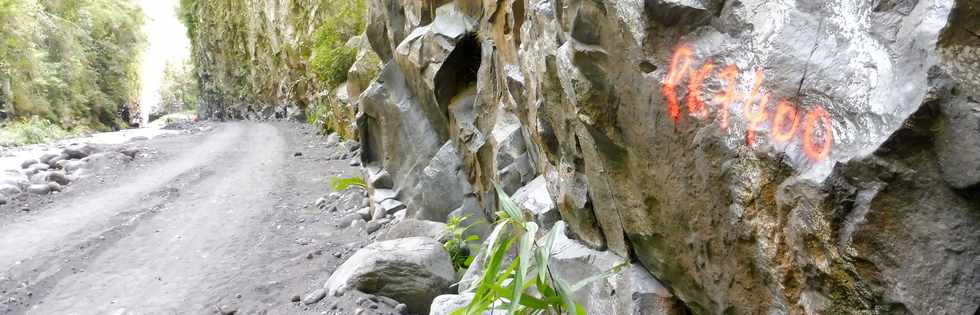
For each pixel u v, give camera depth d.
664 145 1.81
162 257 5.12
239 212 6.70
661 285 2.21
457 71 4.98
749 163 1.52
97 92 30.28
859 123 1.28
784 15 1.49
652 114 1.83
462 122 4.80
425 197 5.24
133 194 7.72
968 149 1.11
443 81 4.97
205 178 8.88
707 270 1.82
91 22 30.86
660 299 2.17
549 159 3.02
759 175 1.49
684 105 1.70
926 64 1.18
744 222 1.58
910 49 1.23
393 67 6.17
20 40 21.50
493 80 4.43
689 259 1.89
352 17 12.41
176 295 4.24
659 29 1.76
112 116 32.34
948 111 1.14
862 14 1.33
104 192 7.91
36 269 4.80
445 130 5.57
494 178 4.18
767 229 1.50
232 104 31.95
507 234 3.24
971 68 1.13
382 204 5.89
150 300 4.16
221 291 4.27
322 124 14.41
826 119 1.35
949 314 1.17
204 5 34.41
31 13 22.77
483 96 4.52
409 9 5.85
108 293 4.31
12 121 20.28
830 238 1.32
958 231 1.16
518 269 2.10
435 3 5.35
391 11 6.19
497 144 4.05
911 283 1.21
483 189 4.64
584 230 2.70
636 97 1.88
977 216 1.15
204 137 15.10
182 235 5.80
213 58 34.69
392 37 6.25
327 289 4.04
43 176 8.30
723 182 1.62
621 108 1.96
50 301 4.20
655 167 1.89
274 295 4.15
